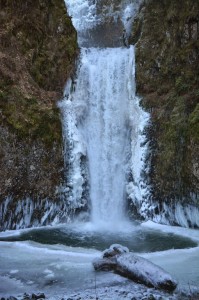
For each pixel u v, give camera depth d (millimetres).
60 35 14625
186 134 11828
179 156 12008
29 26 13914
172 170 12211
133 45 15727
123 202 13469
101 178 13758
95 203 13445
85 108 14320
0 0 13625
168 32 14250
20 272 8102
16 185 11852
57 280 7648
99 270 8117
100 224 12531
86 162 13633
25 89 12977
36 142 12391
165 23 14508
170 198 12305
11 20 13625
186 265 8445
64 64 14289
